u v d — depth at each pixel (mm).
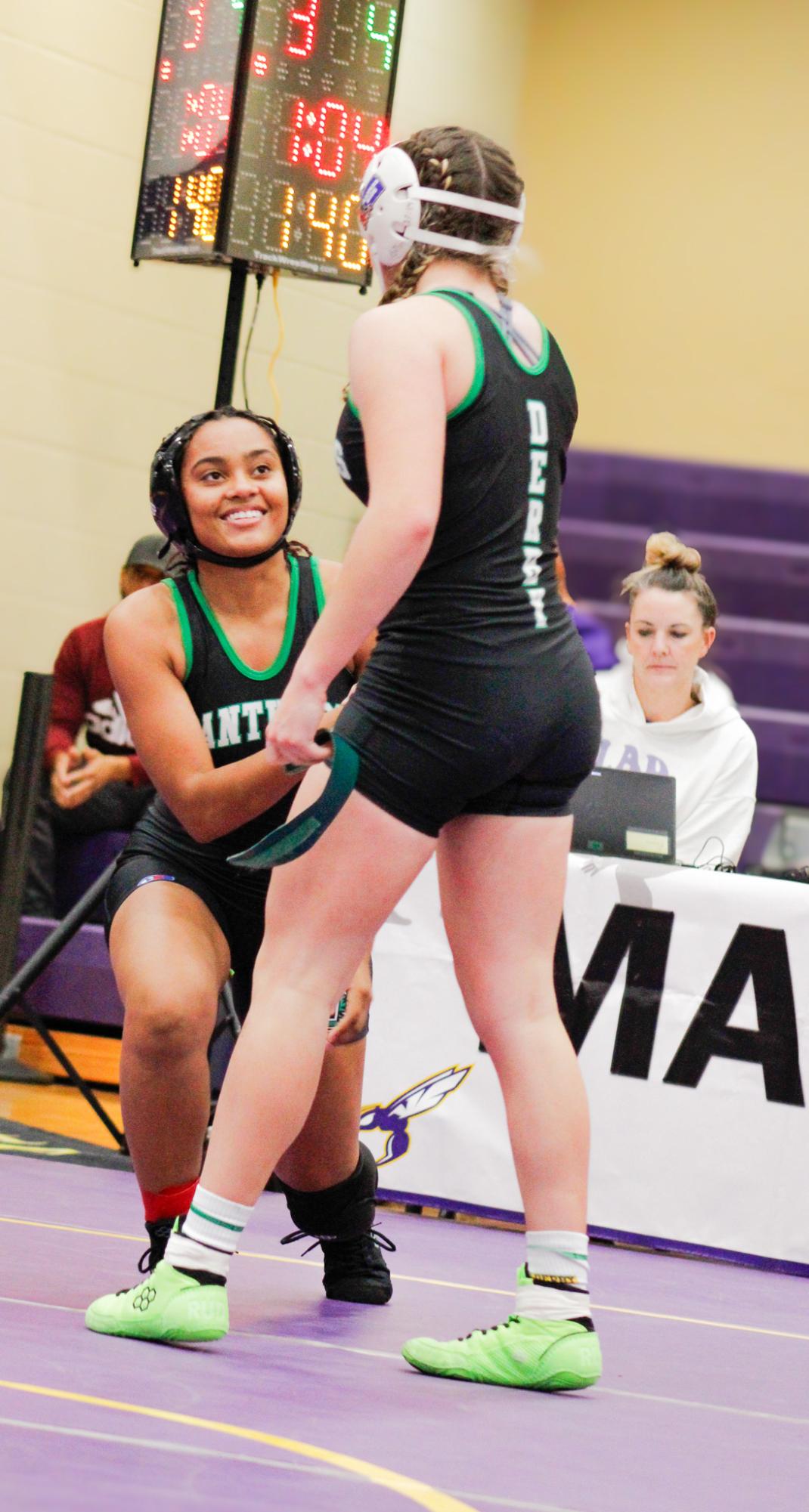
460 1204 8172
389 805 4336
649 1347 5367
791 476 21625
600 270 21422
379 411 4219
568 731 4477
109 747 13312
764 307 21281
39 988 12672
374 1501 3047
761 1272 7750
